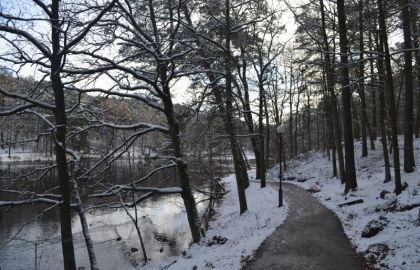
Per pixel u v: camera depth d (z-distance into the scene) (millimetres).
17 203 12359
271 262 11305
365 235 12641
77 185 14617
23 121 14094
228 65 19047
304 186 30453
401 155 29156
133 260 18312
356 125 46656
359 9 18719
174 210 29031
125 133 18609
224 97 24219
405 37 21094
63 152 11250
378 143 36344
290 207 20203
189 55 17250
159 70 14898
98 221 25781
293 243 13070
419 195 14742
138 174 40250
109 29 13914
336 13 21375
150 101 16234
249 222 18719
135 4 15625
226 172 46062
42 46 10711
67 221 11219
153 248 20141
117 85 14680
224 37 21188
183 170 17297
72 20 11117
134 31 14984
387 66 15938
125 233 23000
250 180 40031
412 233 11180
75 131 15555
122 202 16328
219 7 19203
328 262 11023
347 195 20875
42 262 17797
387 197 16875
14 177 14031
